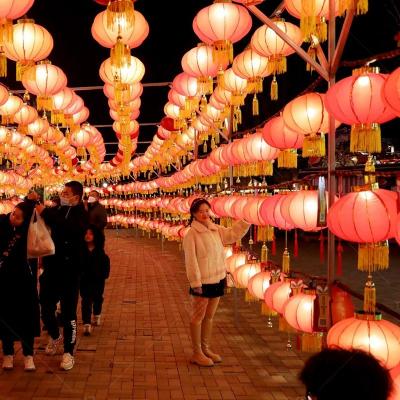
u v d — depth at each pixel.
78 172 21.69
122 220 24.39
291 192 4.53
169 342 6.27
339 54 3.94
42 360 5.50
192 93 7.23
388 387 1.36
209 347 5.67
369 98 3.26
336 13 3.92
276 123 4.84
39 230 5.07
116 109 8.25
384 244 3.34
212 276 5.38
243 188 6.59
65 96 7.81
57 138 11.32
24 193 15.54
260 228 5.59
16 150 12.52
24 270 5.12
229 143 7.41
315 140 4.20
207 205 5.49
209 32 4.85
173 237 13.98
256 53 5.32
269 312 5.55
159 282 11.09
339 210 3.32
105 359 5.56
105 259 6.94
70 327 5.27
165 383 4.86
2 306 5.07
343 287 3.98
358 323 3.22
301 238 21.03
